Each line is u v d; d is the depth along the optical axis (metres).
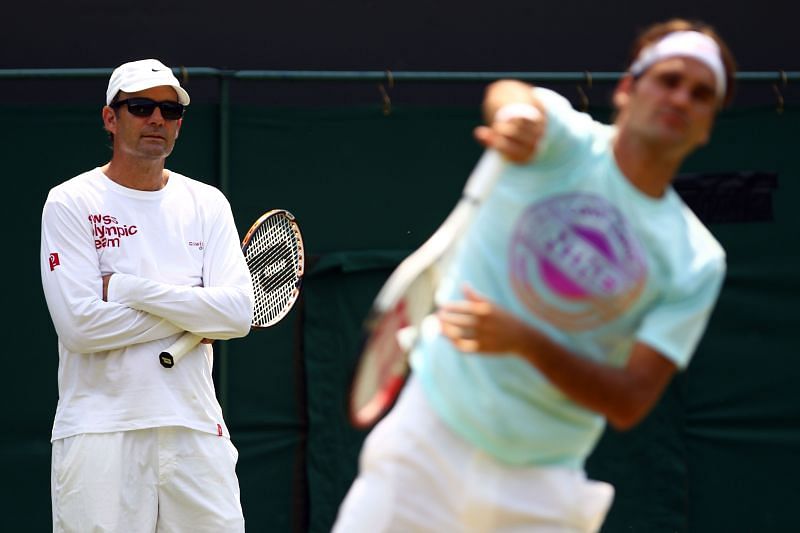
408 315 11.20
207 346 18.86
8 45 25.45
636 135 10.33
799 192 25.34
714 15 27.33
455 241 10.86
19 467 23.47
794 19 27.56
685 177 25.22
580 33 27.03
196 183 19.36
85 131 23.64
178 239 18.75
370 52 26.48
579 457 11.25
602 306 10.45
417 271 10.34
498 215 10.55
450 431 10.85
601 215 10.41
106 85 25.75
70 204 18.31
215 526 18.56
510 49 26.86
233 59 26.11
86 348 17.91
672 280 10.52
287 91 26.22
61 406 18.38
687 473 24.91
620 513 24.73
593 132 10.58
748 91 27.55
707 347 25.02
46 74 22.88
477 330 9.76
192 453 18.39
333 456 24.42
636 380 10.41
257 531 24.14
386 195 24.67
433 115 24.81
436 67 26.67
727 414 25.03
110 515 17.88
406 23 26.56
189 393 18.39
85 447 17.91
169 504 18.30
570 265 10.39
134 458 18.06
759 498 25.03
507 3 26.83
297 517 24.28
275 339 24.31
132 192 18.61
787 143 25.36
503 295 10.58
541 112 10.19
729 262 25.16
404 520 11.00
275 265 21.31
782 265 25.22
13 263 23.47
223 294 18.58
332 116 24.53
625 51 27.12
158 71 18.61
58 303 18.02
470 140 24.94
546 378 10.26
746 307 25.11
